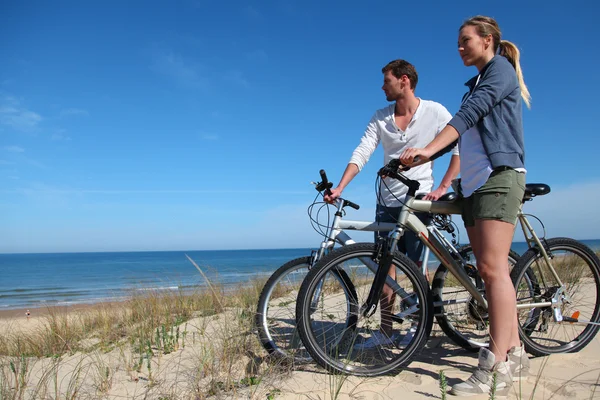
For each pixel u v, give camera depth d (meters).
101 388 2.53
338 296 2.66
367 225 2.79
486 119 2.21
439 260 2.71
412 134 3.14
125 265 56.88
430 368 2.53
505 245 2.19
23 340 4.26
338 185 3.03
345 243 2.80
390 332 2.67
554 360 2.60
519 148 2.19
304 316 2.36
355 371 2.37
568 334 2.95
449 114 3.19
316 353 2.35
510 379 2.10
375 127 3.32
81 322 4.98
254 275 6.37
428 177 3.22
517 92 2.24
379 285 2.46
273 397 2.09
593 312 2.87
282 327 2.80
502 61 2.24
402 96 3.17
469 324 2.94
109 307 5.66
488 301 2.21
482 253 2.22
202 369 2.51
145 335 3.69
